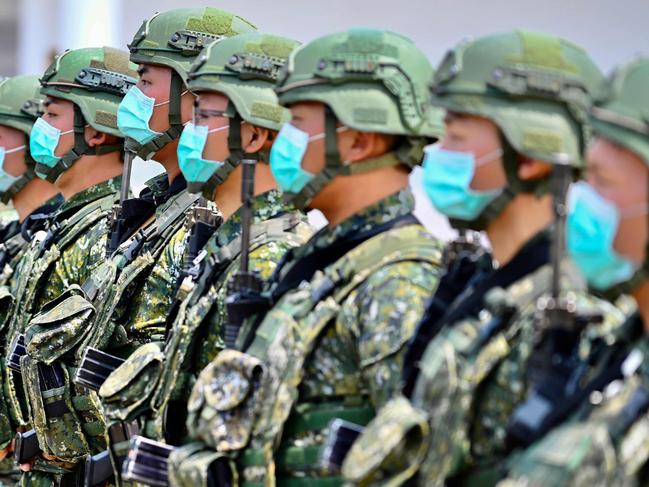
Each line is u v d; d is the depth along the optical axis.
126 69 11.91
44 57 20.55
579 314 6.27
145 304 10.40
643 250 6.14
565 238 6.75
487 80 6.94
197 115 9.27
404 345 7.29
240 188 9.23
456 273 7.07
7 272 13.44
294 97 8.03
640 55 6.31
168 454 8.59
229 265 8.96
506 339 6.59
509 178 6.91
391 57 7.98
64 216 11.91
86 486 9.84
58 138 11.82
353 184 8.03
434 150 7.16
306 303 7.79
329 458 7.20
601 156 6.16
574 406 6.19
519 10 14.16
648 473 5.98
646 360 6.05
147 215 10.91
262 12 15.33
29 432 11.44
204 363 9.02
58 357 10.85
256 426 7.81
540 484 5.98
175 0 17.75
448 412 6.61
